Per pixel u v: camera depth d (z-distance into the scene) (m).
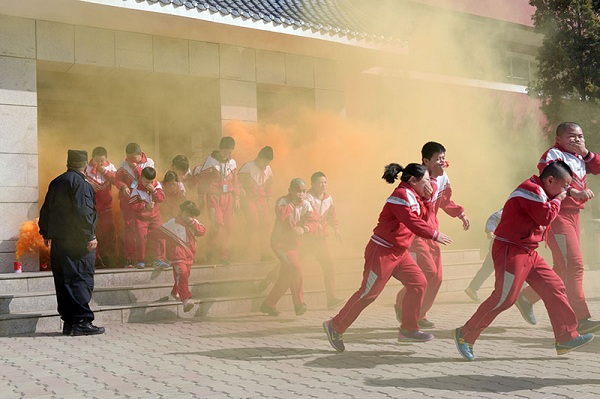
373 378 5.07
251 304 9.66
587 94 16.19
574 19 16.48
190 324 8.48
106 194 10.55
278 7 12.52
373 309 9.74
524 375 5.04
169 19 11.12
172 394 4.73
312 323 8.37
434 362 5.66
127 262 10.11
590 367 5.33
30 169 10.54
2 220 10.22
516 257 5.52
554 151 6.57
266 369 5.55
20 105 10.55
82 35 11.30
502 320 8.20
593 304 9.73
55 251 7.79
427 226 5.91
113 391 4.88
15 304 8.35
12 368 5.89
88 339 7.47
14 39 10.60
